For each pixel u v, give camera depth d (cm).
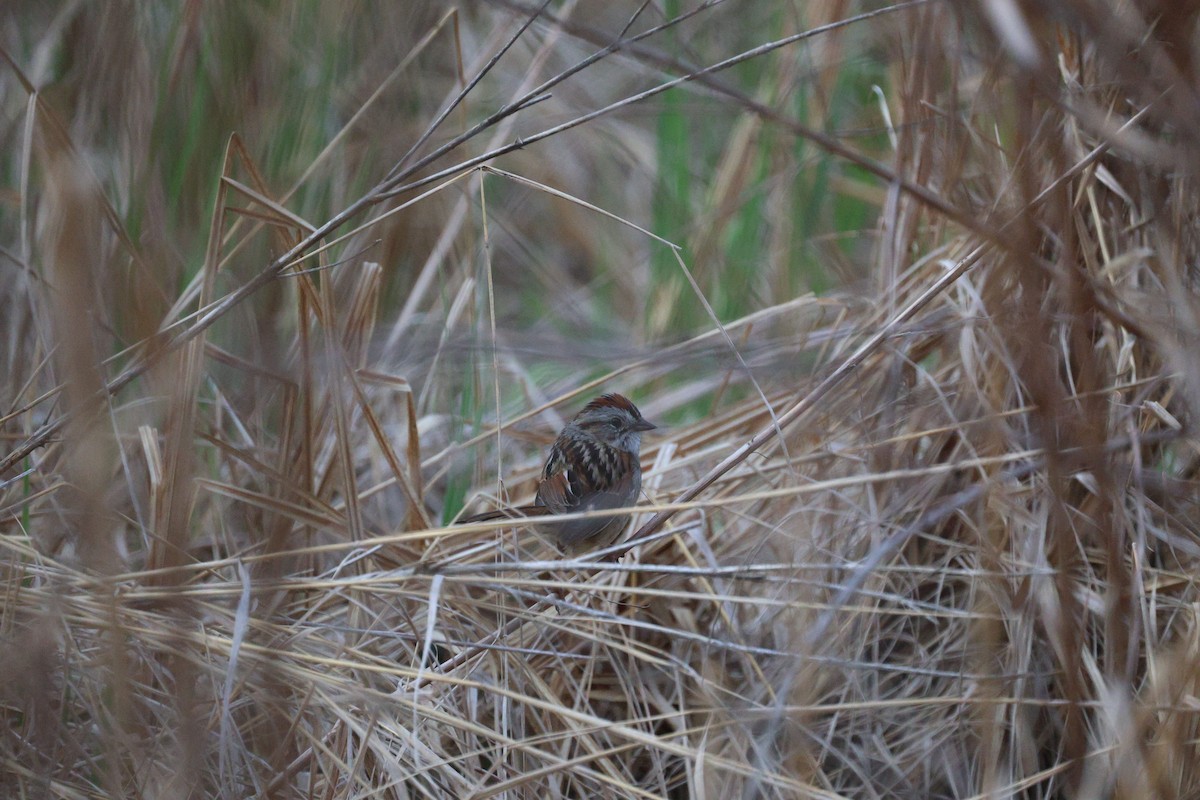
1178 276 773
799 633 729
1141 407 800
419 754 702
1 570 720
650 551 888
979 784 758
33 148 1006
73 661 698
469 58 1368
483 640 801
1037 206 741
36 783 638
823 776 738
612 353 948
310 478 857
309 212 1083
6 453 911
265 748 705
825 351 990
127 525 905
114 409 848
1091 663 742
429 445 1094
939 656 811
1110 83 775
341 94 1128
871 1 1099
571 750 780
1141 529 767
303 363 834
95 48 1025
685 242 1273
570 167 1539
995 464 739
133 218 956
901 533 678
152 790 673
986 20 575
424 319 1140
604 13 1535
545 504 863
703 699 812
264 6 1055
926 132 941
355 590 820
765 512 923
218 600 766
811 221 1170
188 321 819
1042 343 629
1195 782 684
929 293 794
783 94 1190
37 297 868
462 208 1145
